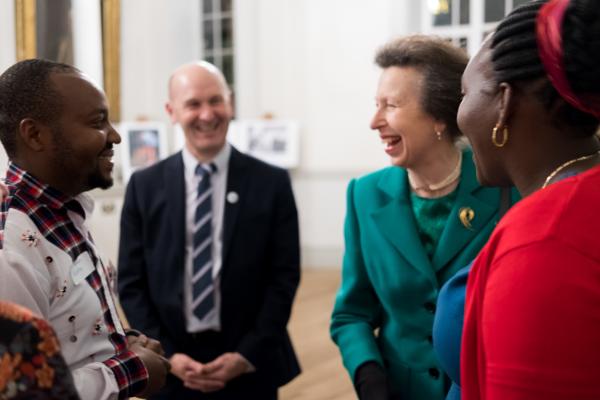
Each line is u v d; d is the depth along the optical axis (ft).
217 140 7.96
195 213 7.93
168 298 7.66
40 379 2.63
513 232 2.97
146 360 4.88
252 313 7.89
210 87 7.95
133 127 23.18
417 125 5.48
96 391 4.33
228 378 7.45
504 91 3.21
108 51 22.17
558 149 3.20
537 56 3.04
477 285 3.20
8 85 4.48
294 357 8.51
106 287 4.96
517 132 3.26
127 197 8.14
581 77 2.86
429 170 5.63
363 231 5.97
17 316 2.67
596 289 2.67
